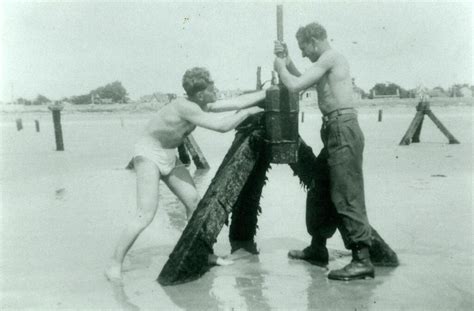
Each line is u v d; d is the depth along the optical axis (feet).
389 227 23.02
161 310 14.35
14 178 41.68
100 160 54.85
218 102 18.61
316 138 85.56
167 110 17.71
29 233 23.34
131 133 111.65
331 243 21.50
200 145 72.84
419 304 14.46
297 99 17.67
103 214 27.04
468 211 25.86
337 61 16.80
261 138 18.35
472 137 79.46
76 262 19.04
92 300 15.14
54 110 69.21
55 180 40.01
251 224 21.24
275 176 39.81
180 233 23.36
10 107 304.71
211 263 18.57
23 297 15.44
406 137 66.80
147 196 17.47
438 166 44.14
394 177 37.76
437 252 19.45
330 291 15.62
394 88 331.16
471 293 15.23
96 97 366.84
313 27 17.26
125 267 18.52
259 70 20.61
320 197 18.22
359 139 16.65
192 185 19.02
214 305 14.65
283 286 16.17
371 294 15.29
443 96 293.02
